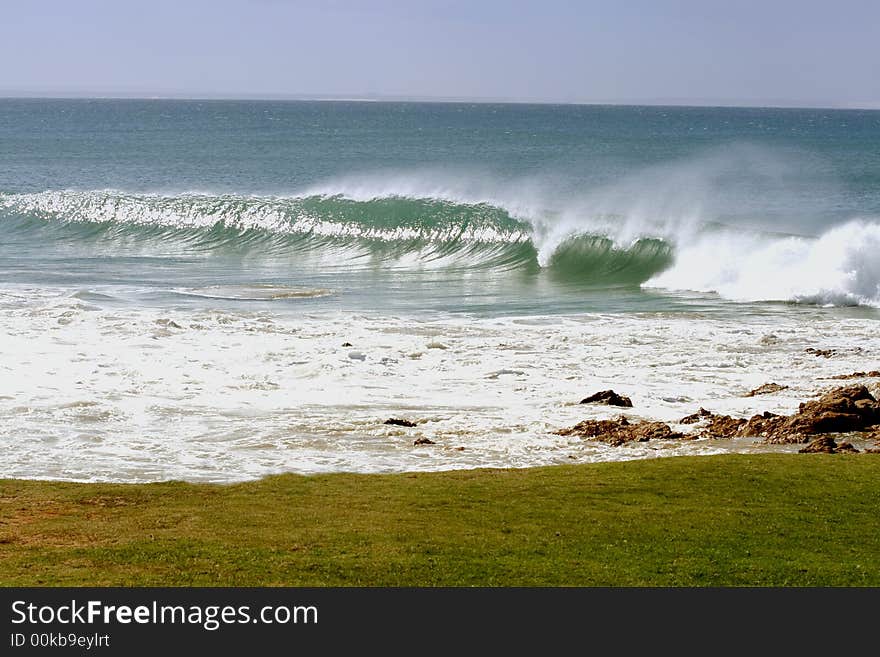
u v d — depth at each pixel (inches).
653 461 527.5
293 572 369.1
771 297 1183.6
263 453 571.8
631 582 365.7
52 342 866.1
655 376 778.2
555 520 433.4
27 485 490.3
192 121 7652.6
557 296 1219.2
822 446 566.9
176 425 630.5
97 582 357.1
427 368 799.1
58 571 367.2
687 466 514.3
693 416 643.5
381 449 581.3
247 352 840.9
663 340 917.8
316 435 609.9
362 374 773.9
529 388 735.7
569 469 518.6
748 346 893.8
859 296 1141.1
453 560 383.6
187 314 1016.9
